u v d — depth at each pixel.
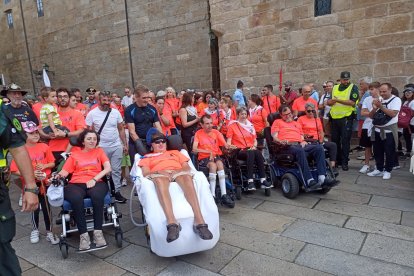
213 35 12.30
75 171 3.69
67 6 17.36
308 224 3.93
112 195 3.78
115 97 8.39
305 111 5.73
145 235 3.86
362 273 2.88
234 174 5.09
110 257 3.38
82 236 3.31
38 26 19.52
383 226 3.77
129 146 4.72
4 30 22.16
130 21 14.70
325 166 4.86
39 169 3.72
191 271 3.05
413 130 6.93
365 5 7.37
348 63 7.78
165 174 3.46
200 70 12.95
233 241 3.58
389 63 7.25
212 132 4.99
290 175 4.88
